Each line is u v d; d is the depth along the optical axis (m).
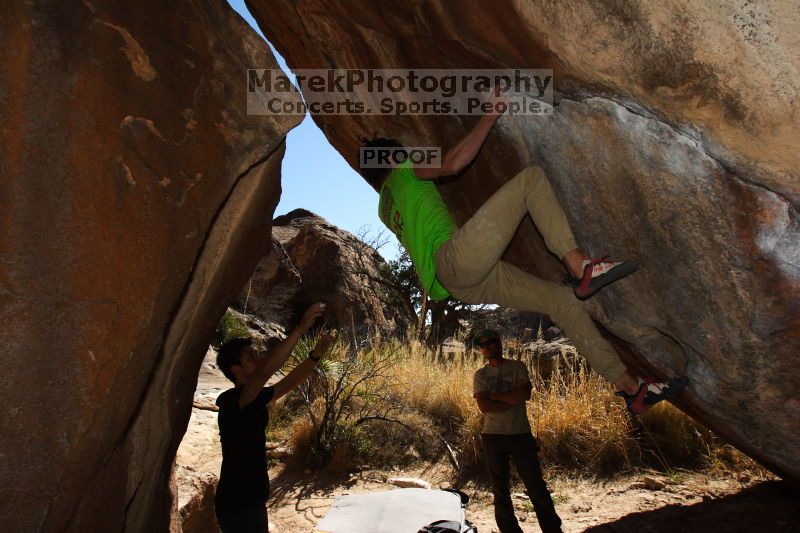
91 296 1.63
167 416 2.37
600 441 5.48
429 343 11.86
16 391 1.51
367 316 16.98
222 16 2.18
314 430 6.03
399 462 5.97
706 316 2.24
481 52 2.25
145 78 1.83
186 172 1.91
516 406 3.93
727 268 2.09
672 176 2.07
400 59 2.81
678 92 1.80
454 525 3.16
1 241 1.51
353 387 6.34
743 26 1.60
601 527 4.07
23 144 1.56
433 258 2.29
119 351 1.69
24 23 1.59
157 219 1.81
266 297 15.76
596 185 2.35
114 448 1.88
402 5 2.36
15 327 1.51
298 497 5.10
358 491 5.21
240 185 2.22
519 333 13.80
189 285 2.18
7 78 1.55
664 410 5.73
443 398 6.97
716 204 2.01
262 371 2.69
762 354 2.16
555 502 4.70
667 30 1.70
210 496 3.82
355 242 18.92
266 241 3.02
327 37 2.90
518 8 1.92
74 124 1.64
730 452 5.24
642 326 2.56
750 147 1.79
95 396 1.64
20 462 1.53
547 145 2.48
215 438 5.97
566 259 2.14
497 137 2.74
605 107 2.09
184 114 1.93
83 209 1.63
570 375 6.73
